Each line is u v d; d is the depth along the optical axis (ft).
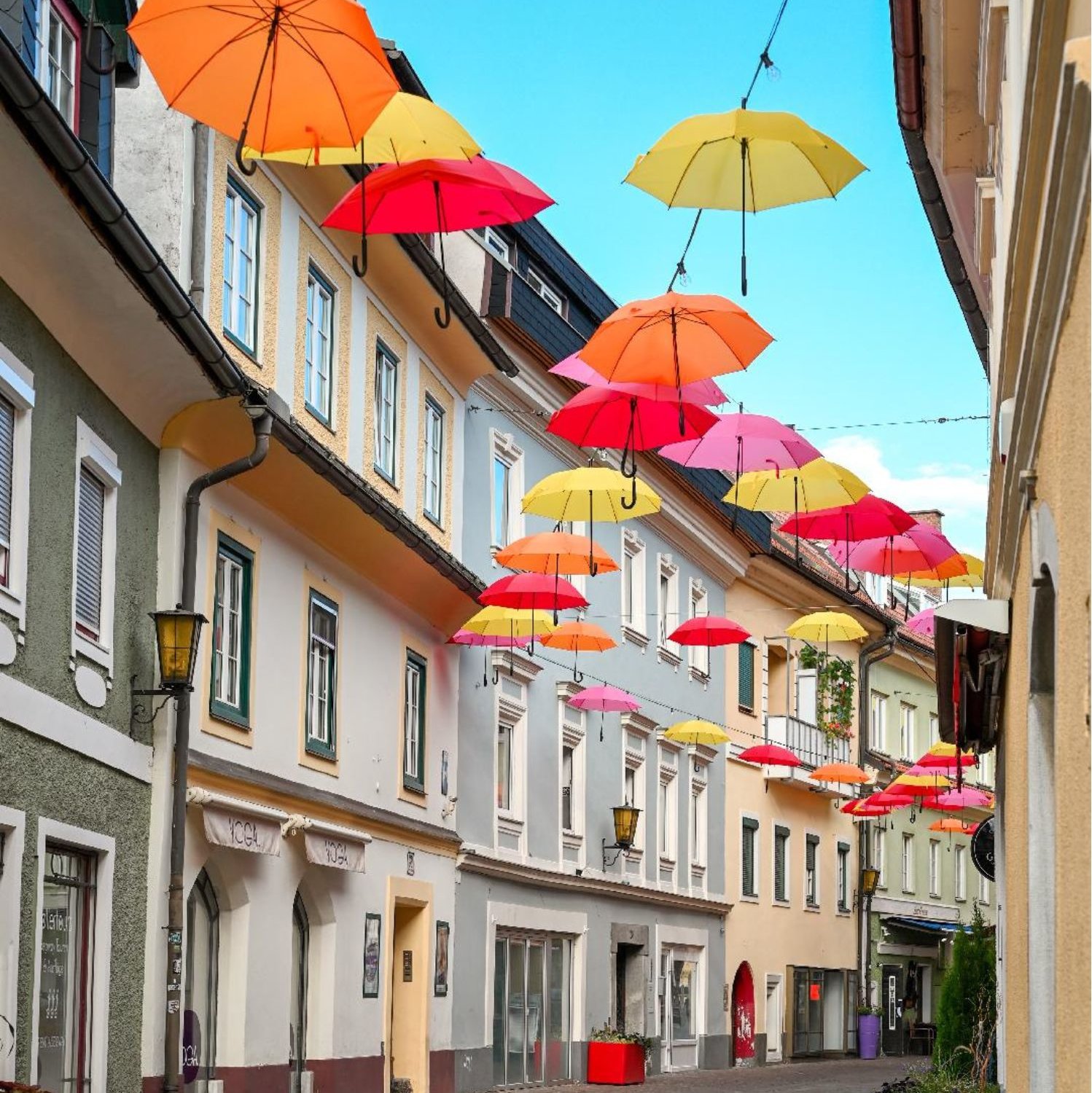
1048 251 18.81
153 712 51.11
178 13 22.61
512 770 92.63
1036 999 27.78
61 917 44.55
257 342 60.03
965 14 36.73
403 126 26.21
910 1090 67.77
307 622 64.23
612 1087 96.27
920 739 172.76
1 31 33.45
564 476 54.60
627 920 107.65
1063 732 20.31
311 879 64.23
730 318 31.73
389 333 73.67
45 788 42.19
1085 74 14.15
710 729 108.17
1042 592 24.85
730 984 126.00
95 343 45.75
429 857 78.48
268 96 23.56
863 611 150.82
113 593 48.44
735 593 131.34
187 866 52.70
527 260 95.30
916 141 45.14
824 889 148.56
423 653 78.89
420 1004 76.64
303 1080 63.67
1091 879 16.56
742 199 27.68
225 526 56.54
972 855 56.44
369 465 70.64
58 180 38.63
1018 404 25.52
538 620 73.82
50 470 43.19
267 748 60.03
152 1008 50.06
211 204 56.24
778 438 45.37
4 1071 38.45
